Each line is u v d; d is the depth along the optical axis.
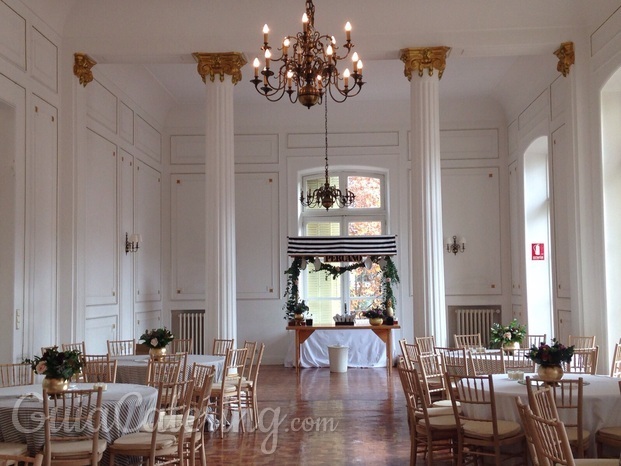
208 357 8.30
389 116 13.60
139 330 11.88
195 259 13.47
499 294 13.20
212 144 9.09
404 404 9.11
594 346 8.42
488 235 13.30
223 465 6.29
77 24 9.04
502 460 5.76
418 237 8.90
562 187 9.95
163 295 13.41
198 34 9.09
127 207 11.28
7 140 7.57
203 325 13.35
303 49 5.68
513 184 12.88
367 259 12.59
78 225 8.91
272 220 13.63
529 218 12.05
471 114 13.43
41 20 8.36
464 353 7.13
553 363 5.86
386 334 11.95
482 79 12.17
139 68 11.09
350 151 13.58
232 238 9.12
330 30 9.02
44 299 8.32
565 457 3.85
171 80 11.95
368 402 9.29
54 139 8.72
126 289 11.18
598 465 4.46
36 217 8.12
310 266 13.88
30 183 7.97
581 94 8.88
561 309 10.09
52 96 8.67
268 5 9.06
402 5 9.00
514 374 6.50
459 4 8.98
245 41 9.07
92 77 9.24
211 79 9.11
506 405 5.72
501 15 8.95
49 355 5.50
